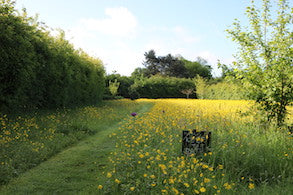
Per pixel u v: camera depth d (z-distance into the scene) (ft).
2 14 26.12
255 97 21.71
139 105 67.05
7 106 29.32
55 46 41.63
